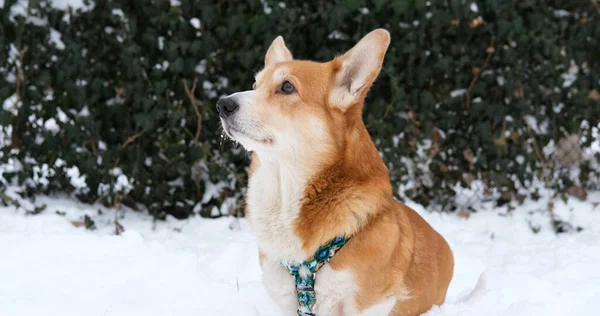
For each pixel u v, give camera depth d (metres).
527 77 2.58
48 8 2.33
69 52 2.33
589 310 1.71
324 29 2.41
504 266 2.10
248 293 1.78
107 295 1.75
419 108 2.51
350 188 1.52
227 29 2.38
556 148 2.75
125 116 2.38
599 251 2.15
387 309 1.55
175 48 2.34
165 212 2.46
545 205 2.60
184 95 2.39
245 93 1.58
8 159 2.35
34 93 2.33
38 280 1.81
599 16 2.63
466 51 2.53
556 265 2.08
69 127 2.34
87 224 2.29
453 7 2.45
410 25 2.46
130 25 2.33
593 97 2.64
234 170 2.45
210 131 2.44
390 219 1.55
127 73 2.37
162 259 1.93
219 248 2.13
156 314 1.65
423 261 1.64
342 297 1.52
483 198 2.71
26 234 2.06
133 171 2.39
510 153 2.60
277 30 2.39
